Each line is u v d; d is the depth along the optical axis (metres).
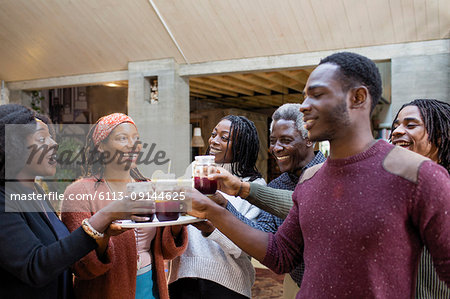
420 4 4.46
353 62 0.85
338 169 0.87
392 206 0.77
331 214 0.85
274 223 1.49
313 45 5.41
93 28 5.82
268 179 8.78
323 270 0.85
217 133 1.82
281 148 1.53
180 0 5.06
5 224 0.99
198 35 5.63
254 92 8.81
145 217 1.10
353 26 4.98
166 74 6.23
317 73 0.87
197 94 8.88
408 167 0.78
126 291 1.31
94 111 9.06
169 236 1.41
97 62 6.63
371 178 0.81
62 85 7.32
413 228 0.79
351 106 0.85
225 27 5.40
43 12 5.59
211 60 6.12
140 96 6.42
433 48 4.88
